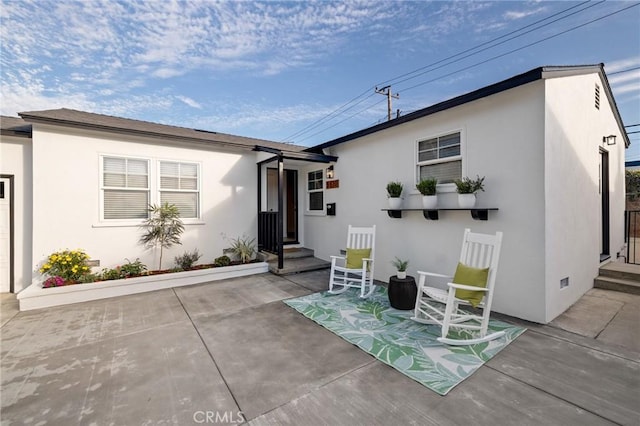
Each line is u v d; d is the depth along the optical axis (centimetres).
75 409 207
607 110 568
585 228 455
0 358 283
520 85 355
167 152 616
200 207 657
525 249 363
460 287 293
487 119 400
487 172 400
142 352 292
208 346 304
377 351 287
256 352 289
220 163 685
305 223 802
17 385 237
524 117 362
